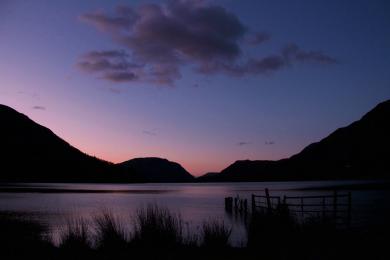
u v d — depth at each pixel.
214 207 49.84
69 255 11.13
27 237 14.37
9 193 87.50
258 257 11.04
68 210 41.53
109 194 96.12
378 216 25.77
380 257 10.77
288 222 14.88
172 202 63.03
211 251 11.72
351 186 135.88
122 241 12.16
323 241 13.11
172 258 10.89
